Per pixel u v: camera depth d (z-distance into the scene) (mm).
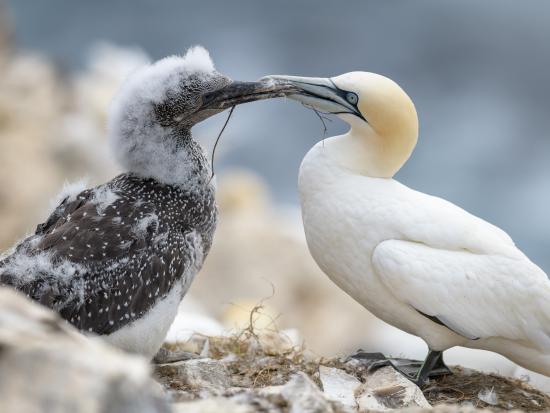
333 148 13844
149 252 11945
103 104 41906
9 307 7598
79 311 11336
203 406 8750
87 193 12852
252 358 14023
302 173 13906
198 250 12852
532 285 13023
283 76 13797
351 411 10016
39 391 6648
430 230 13078
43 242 11820
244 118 61594
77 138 39469
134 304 11703
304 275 35375
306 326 33969
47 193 37469
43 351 6848
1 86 43812
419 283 12758
